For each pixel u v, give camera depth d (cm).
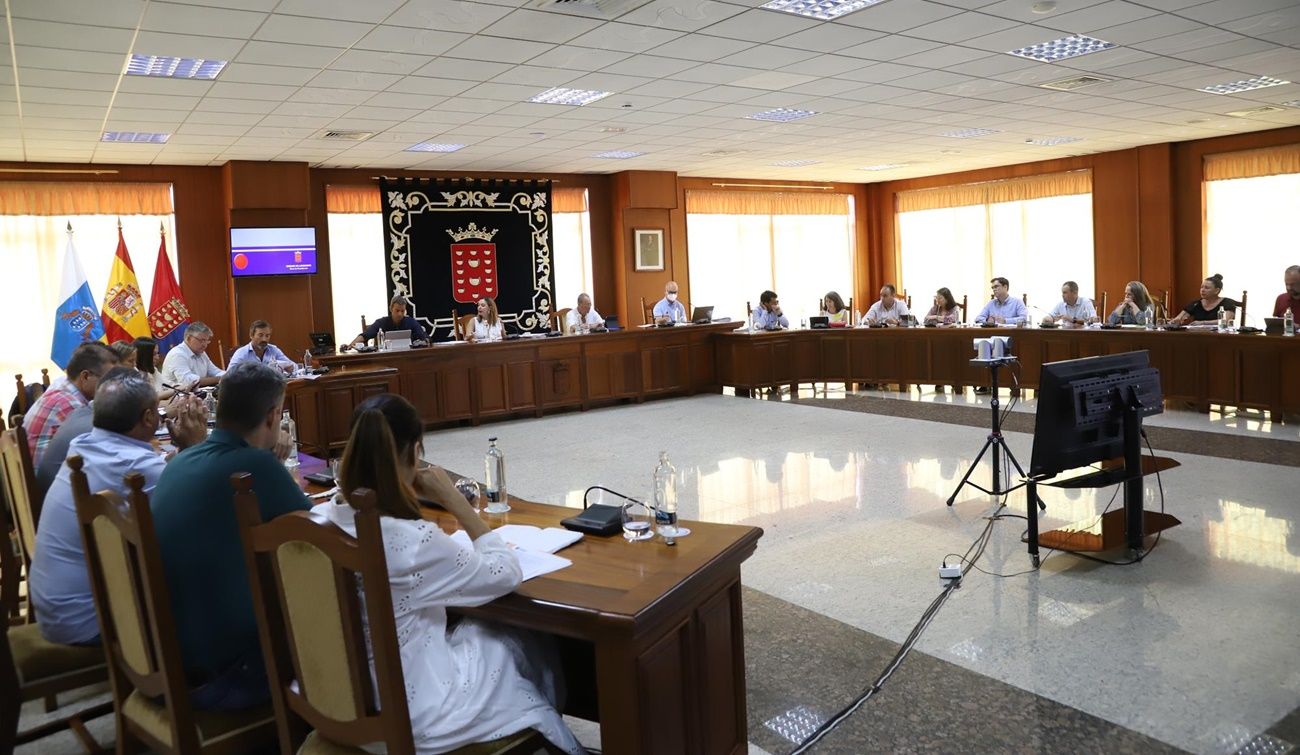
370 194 1121
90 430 310
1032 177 1348
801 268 1496
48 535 245
